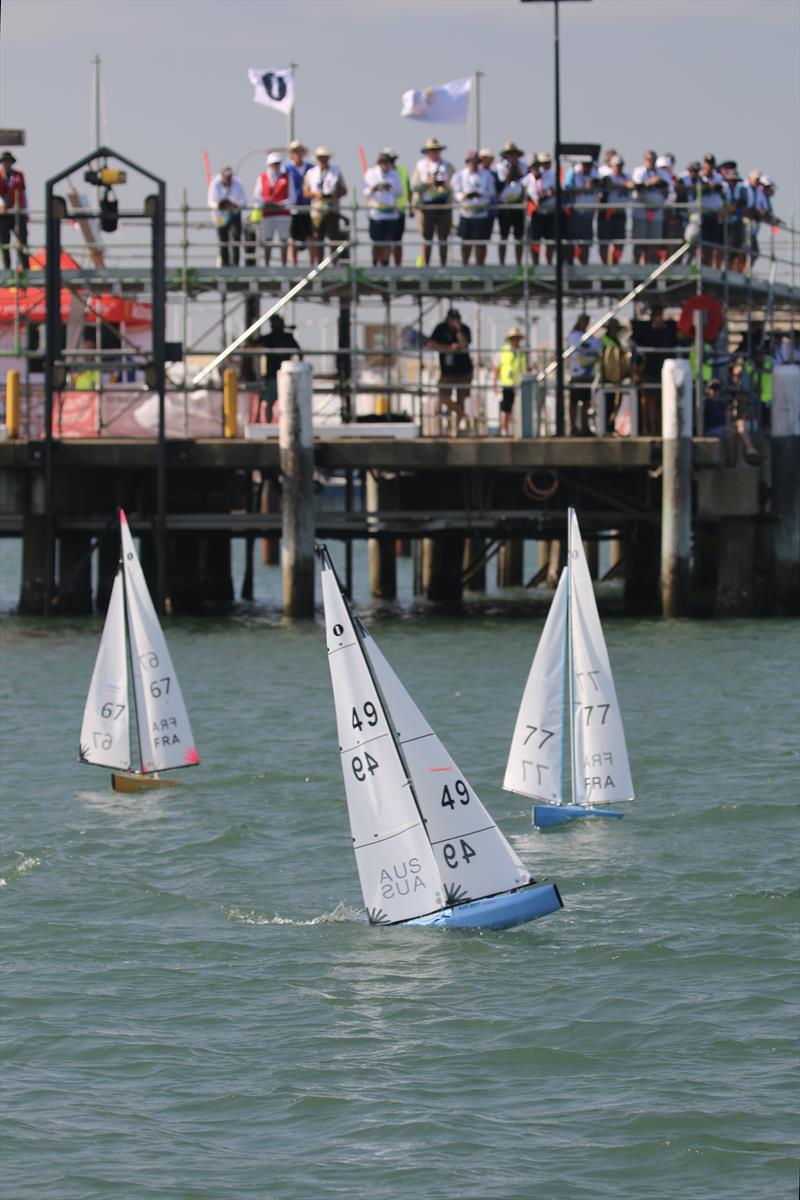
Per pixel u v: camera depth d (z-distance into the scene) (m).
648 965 42.56
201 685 81.50
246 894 48.44
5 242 104.94
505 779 56.94
